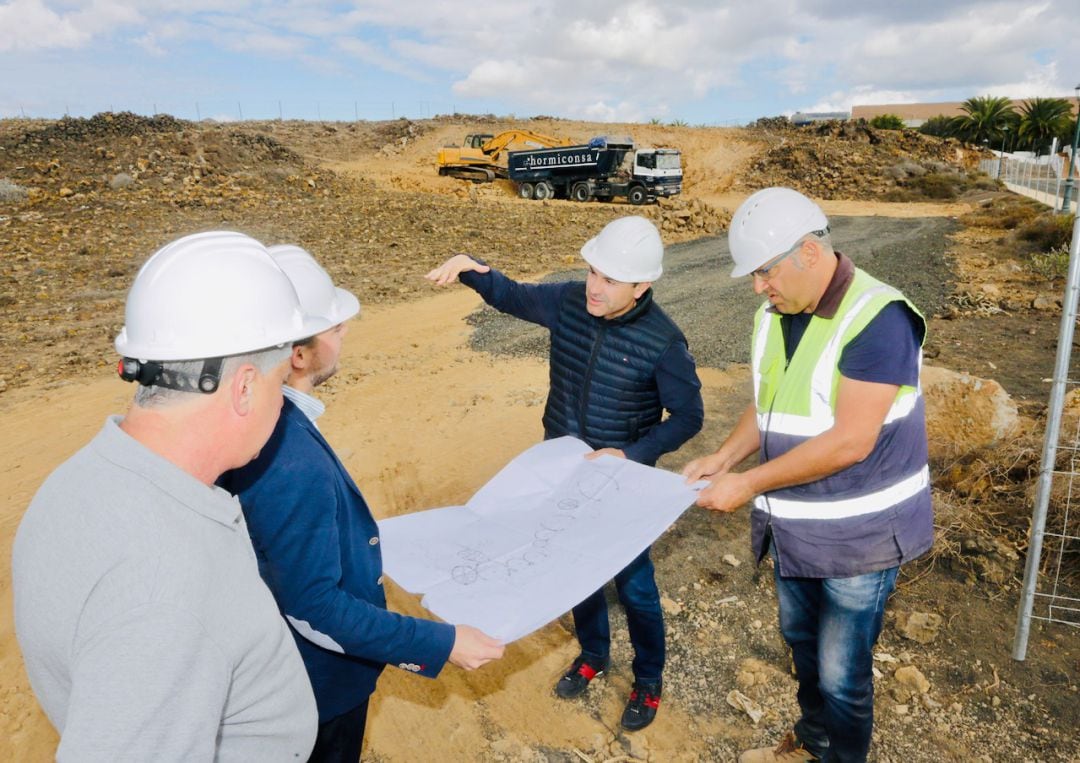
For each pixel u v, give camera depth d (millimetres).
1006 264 12336
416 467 4773
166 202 16688
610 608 3266
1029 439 4121
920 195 28781
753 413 2156
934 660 2838
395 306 9133
